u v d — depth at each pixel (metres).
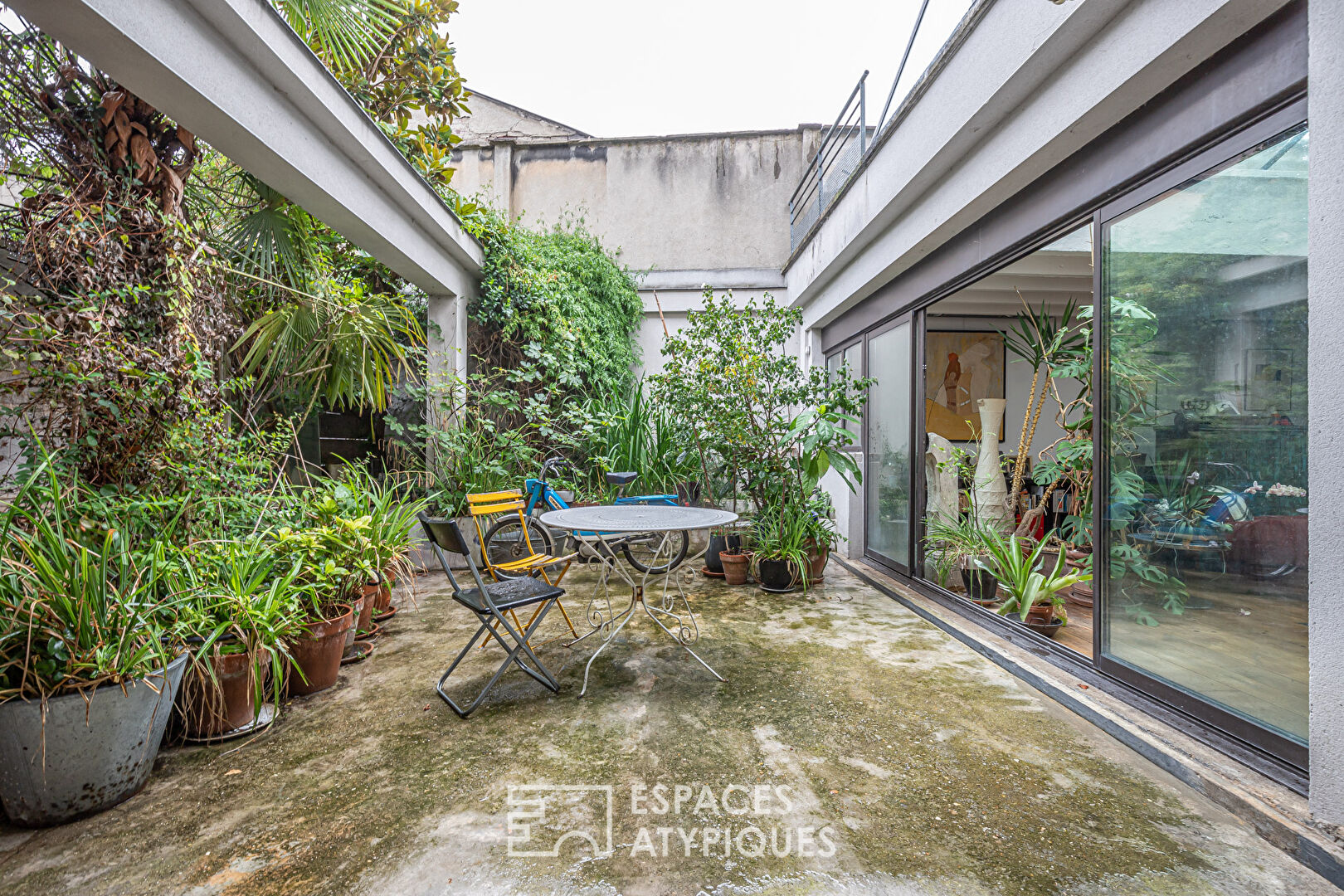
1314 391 1.45
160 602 1.83
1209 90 1.83
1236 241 1.79
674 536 5.22
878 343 4.62
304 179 2.74
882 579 4.26
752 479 4.40
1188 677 1.96
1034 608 2.97
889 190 3.52
